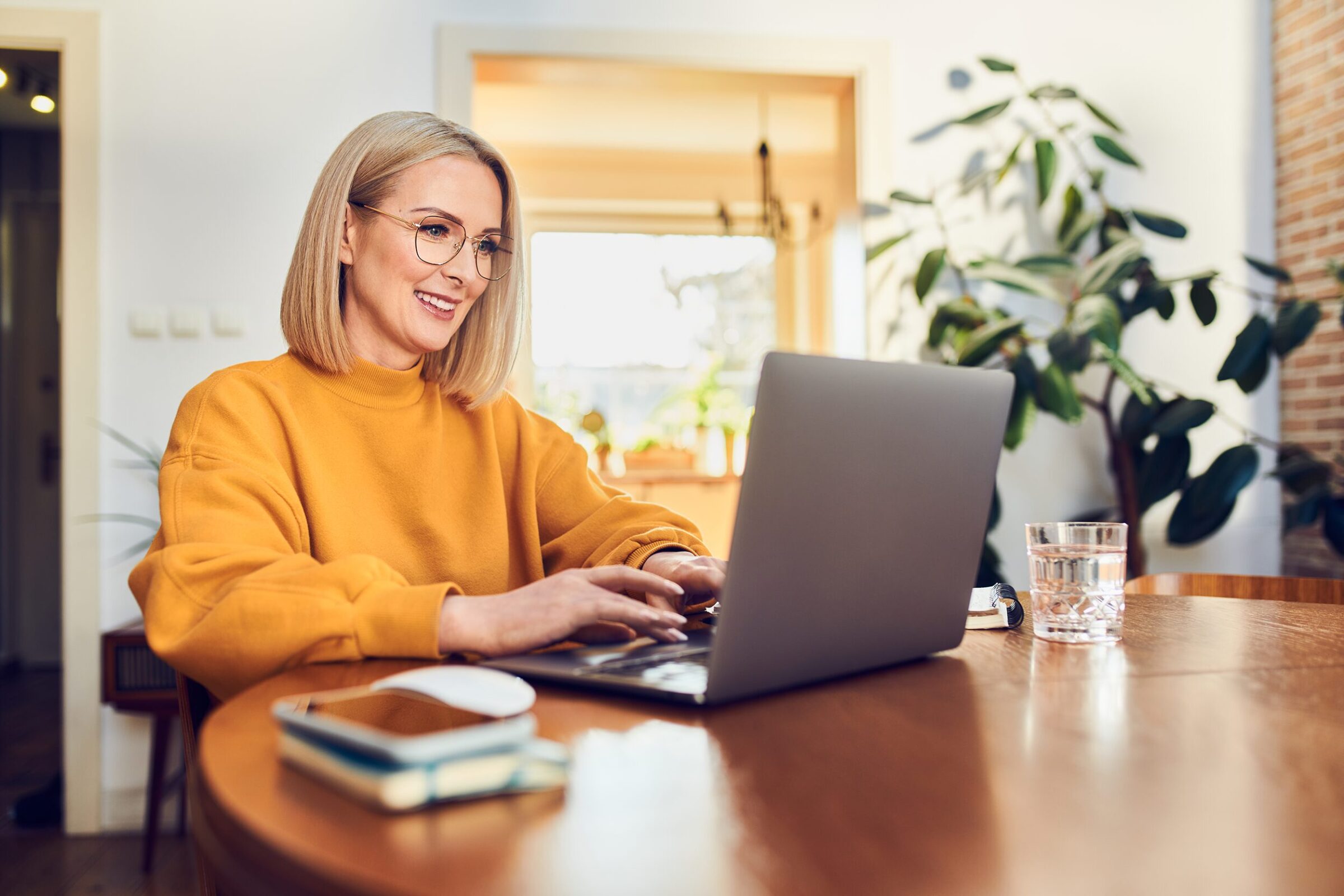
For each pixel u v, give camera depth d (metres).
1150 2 3.44
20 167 5.37
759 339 5.99
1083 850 0.43
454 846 0.43
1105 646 0.93
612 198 5.62
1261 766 0.54
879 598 0.78
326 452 1.15
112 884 2.38
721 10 3.22
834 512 0.72
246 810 0.46
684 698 0.68
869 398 0.73
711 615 1.04
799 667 0.72
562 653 0.82
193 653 0.77
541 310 5.87
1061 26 3.39
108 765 2.81
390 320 1.20
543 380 5.88
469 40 3.07
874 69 3.28
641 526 1.21
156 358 2.91
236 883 0.44
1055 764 0.55
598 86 3.36
